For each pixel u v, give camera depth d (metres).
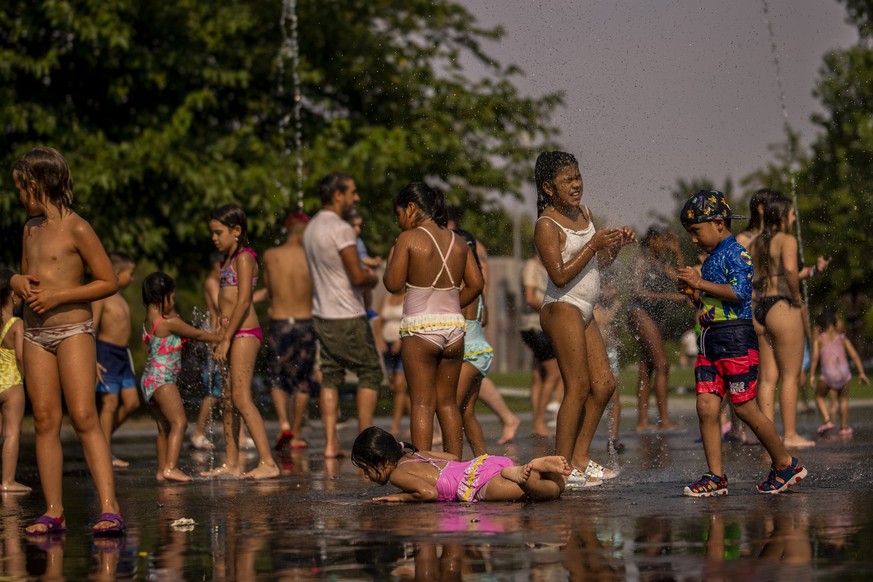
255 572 5.27
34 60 20.83
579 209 8.47
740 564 5.13
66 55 22.00
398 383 15.96
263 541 6.13
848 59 31.73
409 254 8.44
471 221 26.39
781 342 11.38
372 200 24.64
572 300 8.26
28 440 16.64
